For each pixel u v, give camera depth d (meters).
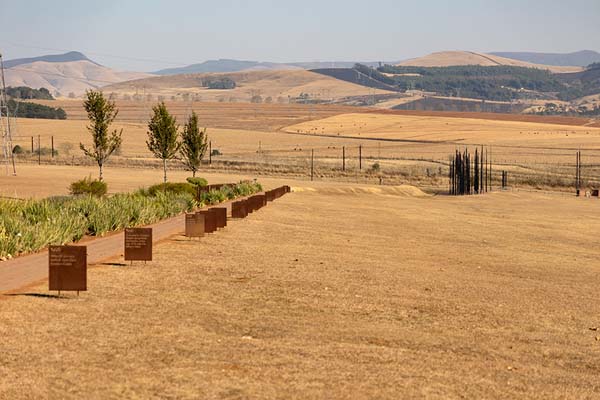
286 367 13.42
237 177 126.25
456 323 19.03
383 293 22.80
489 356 15.70
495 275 30.11
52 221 30.59
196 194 60.81
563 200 109.25
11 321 15.66
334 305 20.20
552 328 19.33
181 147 89.19
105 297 18.83
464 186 125.81
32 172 110.31
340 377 13.00
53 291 19.16
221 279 23.12
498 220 67.75
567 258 39.22
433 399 12.10
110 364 12.95
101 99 70.56
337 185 117.44
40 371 12.30
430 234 48.34
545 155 199.62
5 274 21.83
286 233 40.28
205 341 15.01
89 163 146.50
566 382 13.99
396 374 13.47
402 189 116.50
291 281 23.70
